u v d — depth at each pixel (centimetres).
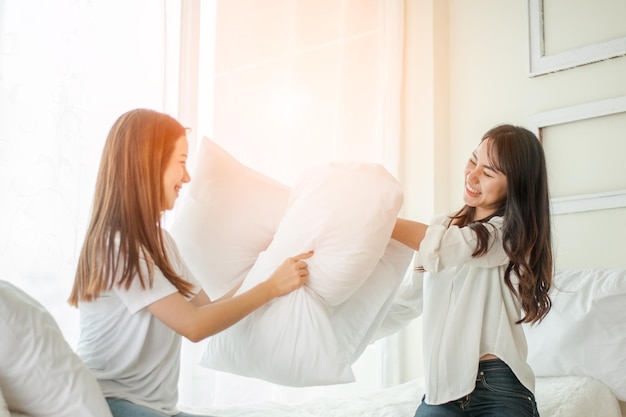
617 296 198
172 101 206
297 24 250
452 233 146
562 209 243
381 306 159
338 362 137
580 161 242
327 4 261
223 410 168
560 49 253
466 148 278
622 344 193
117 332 126
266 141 234
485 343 147
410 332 274
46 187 173
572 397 182
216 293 169
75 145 179
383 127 273
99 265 122
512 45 269
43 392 100
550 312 208
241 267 167
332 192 145
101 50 189
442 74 284
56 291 172
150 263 124
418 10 287
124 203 123
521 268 153
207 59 221
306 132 247
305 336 139
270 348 140
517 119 263
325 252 143
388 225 144
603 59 240
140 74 197
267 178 173
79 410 102
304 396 236
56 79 177
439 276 156
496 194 154
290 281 140
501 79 270
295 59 247
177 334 135
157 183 127
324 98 255
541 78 258
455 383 144
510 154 151
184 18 212
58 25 179
